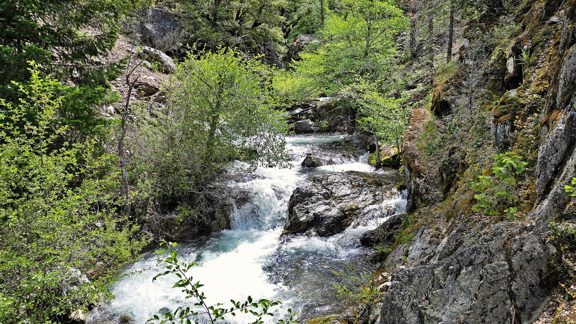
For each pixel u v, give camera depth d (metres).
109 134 10.61
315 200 11.77
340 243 10.13
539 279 3.46
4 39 9.04
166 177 11.71
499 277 3.67
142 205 11.05
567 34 6.30
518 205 5.05
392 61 23.11
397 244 8.26
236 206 12.26
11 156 5.91
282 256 9.91
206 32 26.69
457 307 3.82
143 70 18.50
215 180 13.07
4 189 5.66
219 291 8.30
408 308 4.32
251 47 31.12
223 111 12.47
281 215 12.48
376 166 15.21
